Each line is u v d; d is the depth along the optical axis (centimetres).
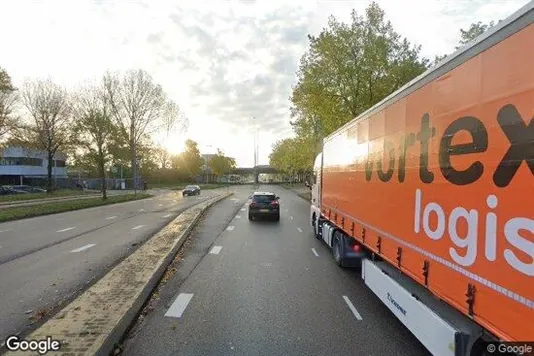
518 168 287
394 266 593
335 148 1036
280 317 627
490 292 317
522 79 285
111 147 3916
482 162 333
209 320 611
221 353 495
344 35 2230
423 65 2280
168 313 643
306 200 4106
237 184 11894
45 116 4669
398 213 534
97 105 4275
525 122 281
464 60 368
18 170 7625
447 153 395
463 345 365
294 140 4241
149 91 5772
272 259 1089
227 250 1227
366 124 709
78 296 676
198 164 10088
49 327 531
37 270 939
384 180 597
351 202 831
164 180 9712
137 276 816
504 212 302
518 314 283
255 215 2105
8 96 4009
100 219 2177
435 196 420
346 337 549
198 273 923
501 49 311
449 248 387
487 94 329
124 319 570
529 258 273
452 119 387
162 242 1273
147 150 5928
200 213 2348
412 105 489
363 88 2270
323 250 1226
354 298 731
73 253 1156
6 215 2142
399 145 533
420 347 516
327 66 2275
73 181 7825
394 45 2259
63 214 2506
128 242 1357
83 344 477
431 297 475
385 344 526
